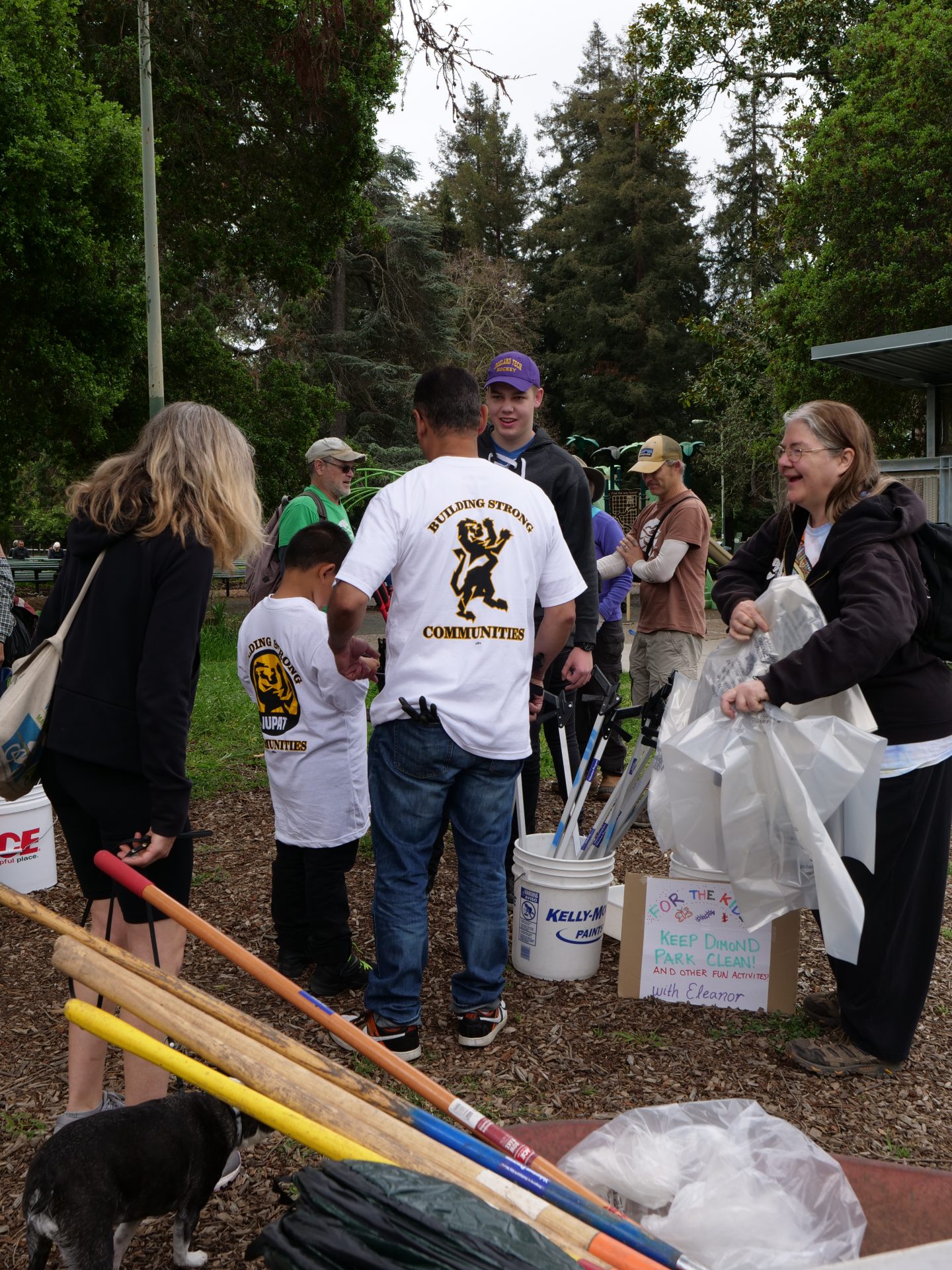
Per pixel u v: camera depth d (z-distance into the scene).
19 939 4.07
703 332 23.75
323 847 3.40
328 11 5.57
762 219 23.25
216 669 11.02
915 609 2.91
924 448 19.88
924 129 16.92
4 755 2.33
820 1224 1.70
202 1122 2.07
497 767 3.11
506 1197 1.54
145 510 2.37
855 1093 2.98
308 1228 1.26
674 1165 1.79
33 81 13.20
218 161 16.61
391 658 3.08
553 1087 2.96
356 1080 1.83
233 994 3.53
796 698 2.86
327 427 33.34
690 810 3.04
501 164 52.12
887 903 3.02
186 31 12.38
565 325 44.84
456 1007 3.23
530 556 3.09
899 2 19.69
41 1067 3.05
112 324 14.53
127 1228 2.06
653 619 5.59
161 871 2.44
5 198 12.66
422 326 35.44
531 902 3.70
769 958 3.48
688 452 18.72
